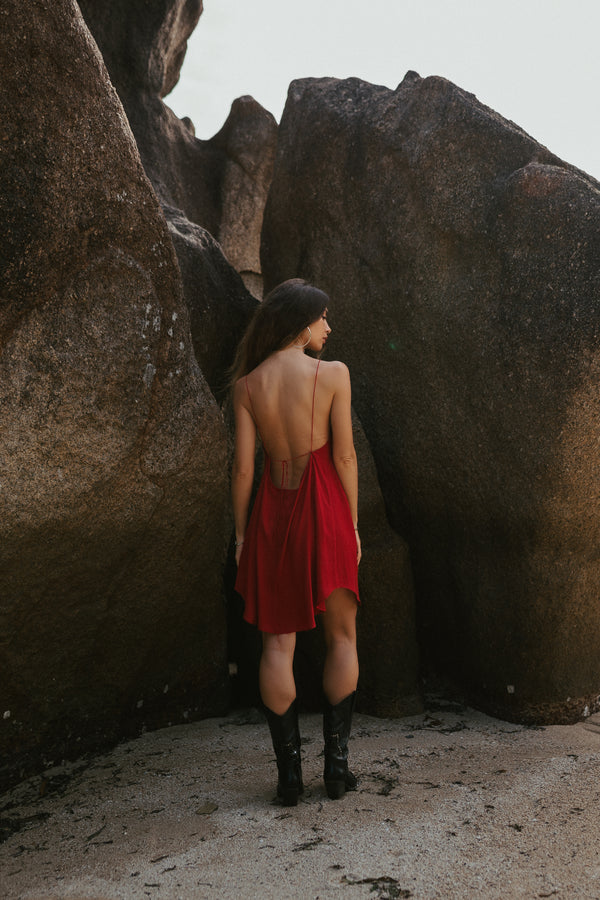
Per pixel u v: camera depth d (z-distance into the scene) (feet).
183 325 9.73
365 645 11.33
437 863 6.66
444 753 9.56
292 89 14.29
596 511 10.20
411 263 11.66
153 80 17.21
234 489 8.79
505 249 10.48
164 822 7.89
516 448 10.23
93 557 9.11
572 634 10.61
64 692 9.45
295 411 8.41
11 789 8.98
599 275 9.58
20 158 7.75
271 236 14.40
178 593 10.38
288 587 8.21
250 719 11.33
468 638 11.40
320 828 7.42
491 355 10.52
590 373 9.59
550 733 10.32
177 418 9.68
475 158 11.08
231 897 6.30
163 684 10.77
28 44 7.72
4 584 8.31
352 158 12.71
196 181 18.26
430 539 11.71
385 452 11.97
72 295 8.45
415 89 12.14
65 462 8.55
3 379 7.98
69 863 7.19
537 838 7.09
